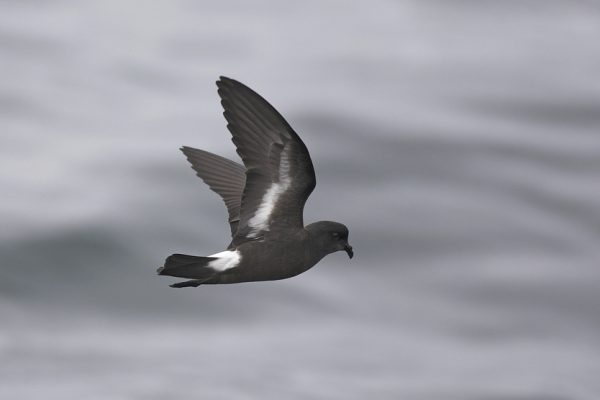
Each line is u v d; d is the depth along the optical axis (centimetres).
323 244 823
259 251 797
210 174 977
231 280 797
